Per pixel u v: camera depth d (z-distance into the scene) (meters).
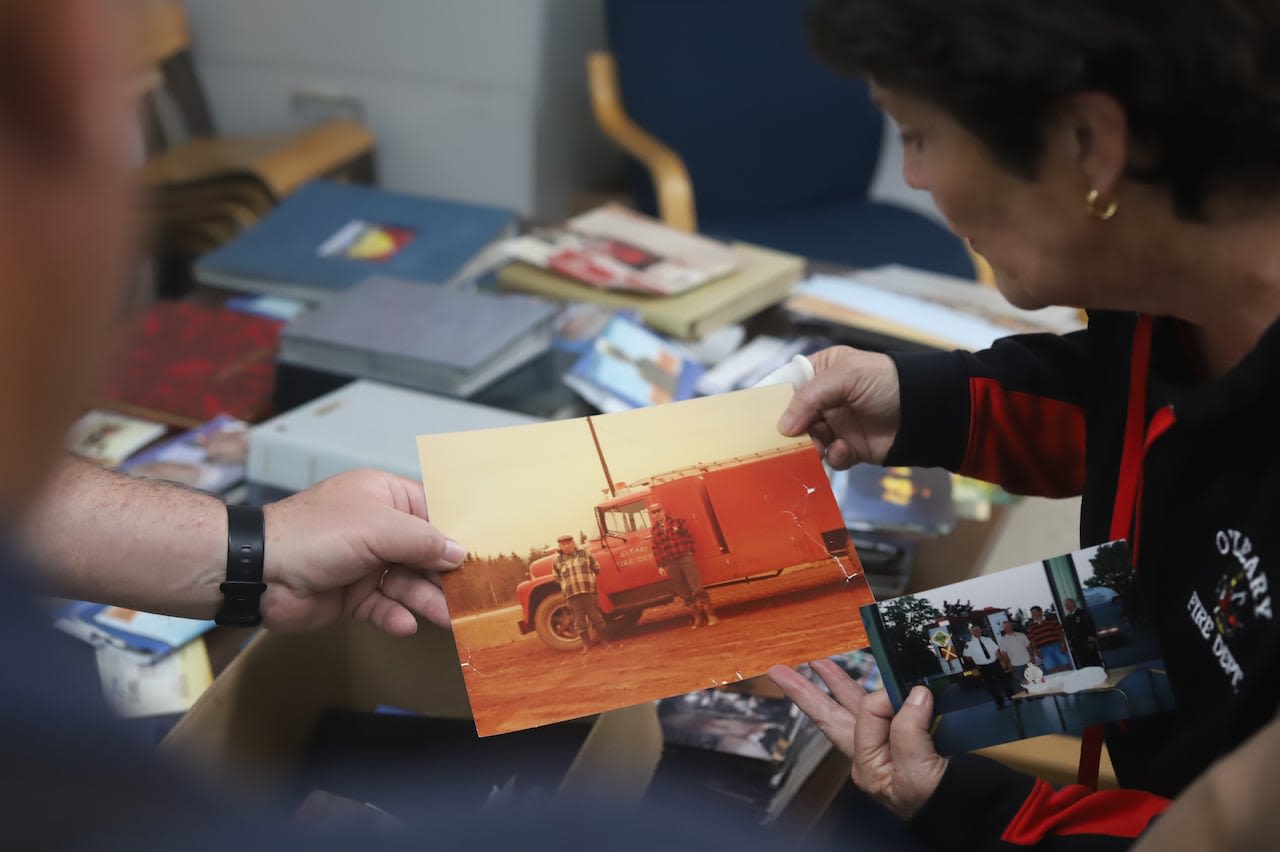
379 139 3.13
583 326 1.67
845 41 0.71
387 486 1.02
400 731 0.98
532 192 3.08
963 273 2.63
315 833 0.19
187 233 2.68
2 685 0.15
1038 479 1.09
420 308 1.60
